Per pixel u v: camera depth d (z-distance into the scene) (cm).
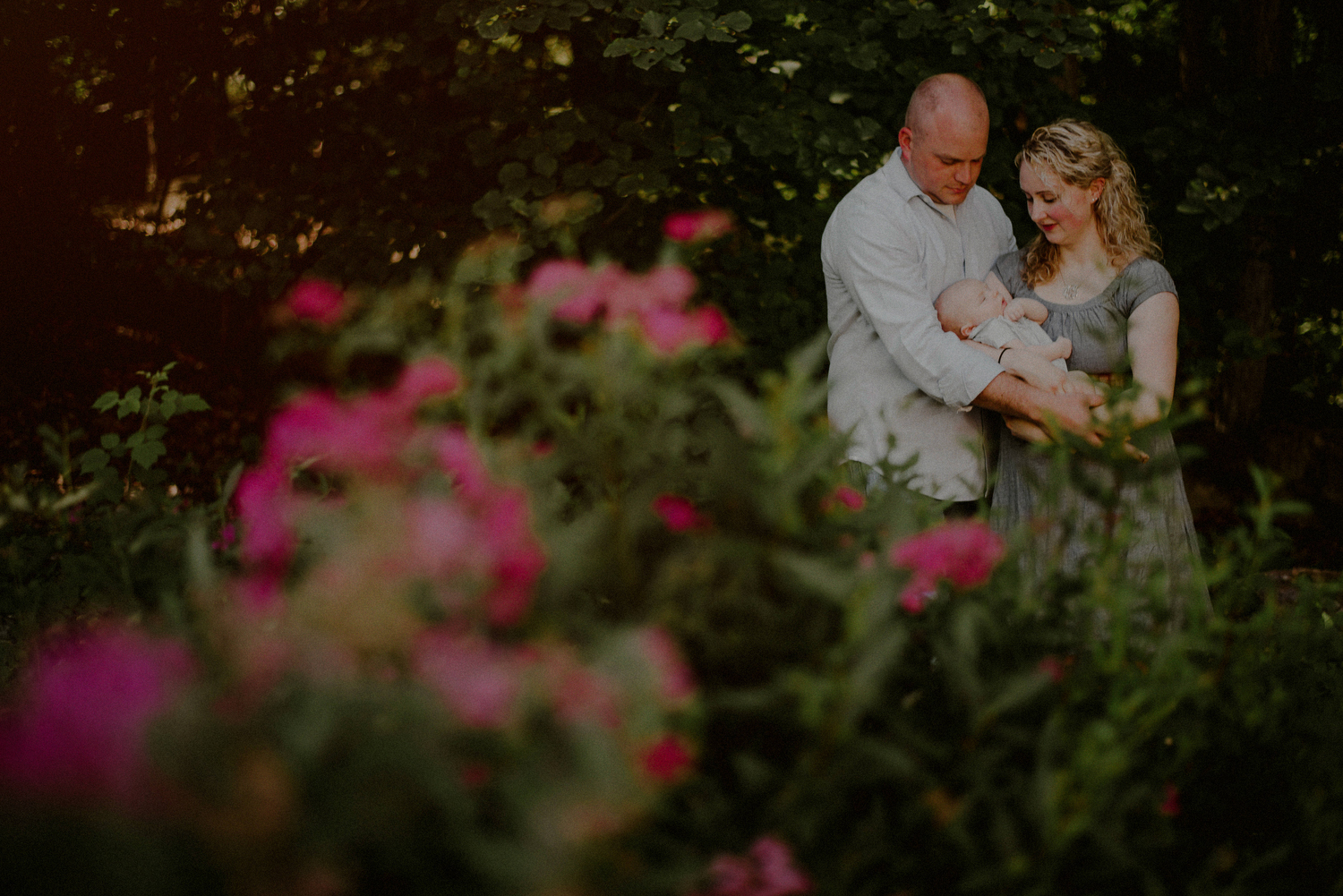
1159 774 130
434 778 87
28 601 177
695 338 135
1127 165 250
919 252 260
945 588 142
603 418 133
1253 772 148
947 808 116
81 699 84
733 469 125
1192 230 438
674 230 192
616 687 95
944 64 405
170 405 255
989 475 262
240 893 84
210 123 497
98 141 586
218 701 90
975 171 256
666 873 98
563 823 88
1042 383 232
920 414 258
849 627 112
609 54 335
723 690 123
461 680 90
